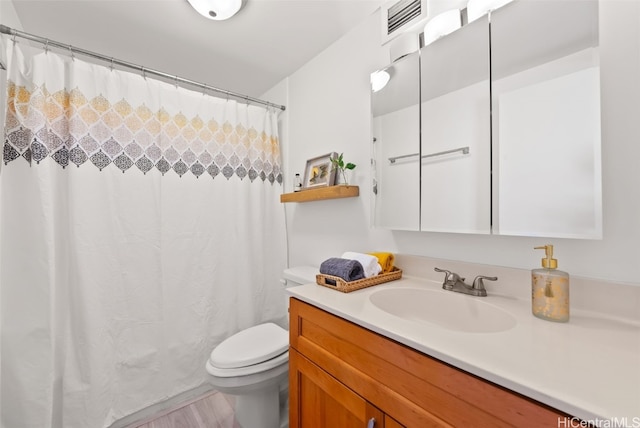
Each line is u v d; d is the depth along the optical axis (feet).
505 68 2.86
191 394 5.23
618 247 2.28
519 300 2.74
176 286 5.11
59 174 4.13
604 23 2.34
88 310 4.17
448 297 3.00
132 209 4.66
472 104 3.12
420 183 3.63
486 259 3.10
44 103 3.92
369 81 4.43
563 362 1.61
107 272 4.40
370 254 3.94
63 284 4.12
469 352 1.74
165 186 5.05
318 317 2.84
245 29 4.62
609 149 2.31
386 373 2.14
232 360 3.86
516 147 2.78
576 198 2.40
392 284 3.43
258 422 4.14
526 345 1.83
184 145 5.27
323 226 5.40
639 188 2.18
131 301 4.62
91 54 4.41
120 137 4.58
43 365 3.82
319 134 5.46
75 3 3.94
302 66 5.85
